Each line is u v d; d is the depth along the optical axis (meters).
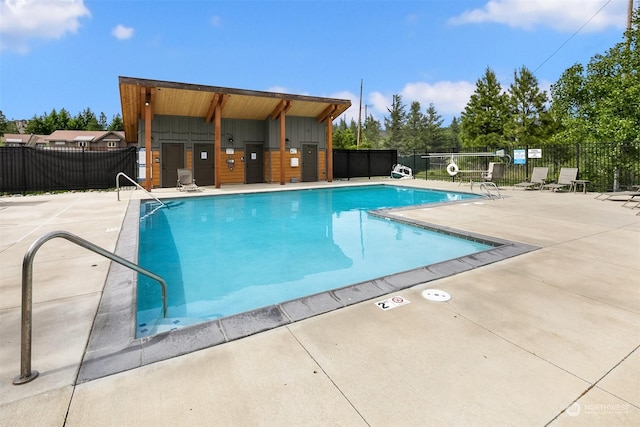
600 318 2.52
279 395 1.71
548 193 11.36
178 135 14.17
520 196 10.50
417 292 3.03
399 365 1.95
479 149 25.75
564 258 4.03
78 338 2.24
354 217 8.27
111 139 54.31
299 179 16.67
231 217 8.39
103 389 1.75
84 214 7.29
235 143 15.48
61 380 1.81
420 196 12.38
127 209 8.04
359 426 1.50
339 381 1.82
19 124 77.38
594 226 5.91
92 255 4.22
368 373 1.88
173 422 1.52
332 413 1.58
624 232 5.42
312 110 16.08
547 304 2.76
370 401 1.66
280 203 10.71
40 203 9.12
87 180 13.09
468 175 17.42
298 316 2.57
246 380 1.83
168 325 2.96
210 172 14.88
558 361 1.98
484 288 3.11
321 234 6.57
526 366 1.94
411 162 21.70
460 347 2.13
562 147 13.97
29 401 1.65
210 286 4.03
